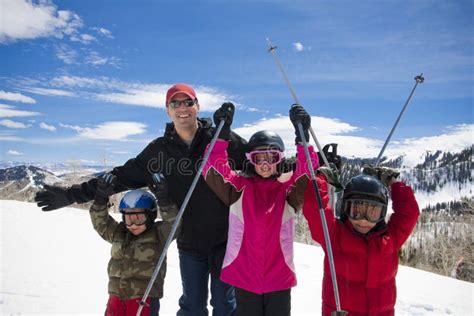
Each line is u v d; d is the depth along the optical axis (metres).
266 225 3.22
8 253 6.36
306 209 3.17
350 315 2.99
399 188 3.35
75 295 4.88
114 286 3.41
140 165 3.89
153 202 3.58
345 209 3.11
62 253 6.74
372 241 3.05
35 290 4.88
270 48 4.03
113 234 3.54
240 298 3.20
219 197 3.46
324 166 3.45
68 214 10.62
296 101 3.88
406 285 6.88
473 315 5.46
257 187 3.37
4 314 4.11
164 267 3.50
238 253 3.25
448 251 21.48
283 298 3.21
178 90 3.64
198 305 3.60
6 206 10.90
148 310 3.35
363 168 3.70
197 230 3.59
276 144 3.31
